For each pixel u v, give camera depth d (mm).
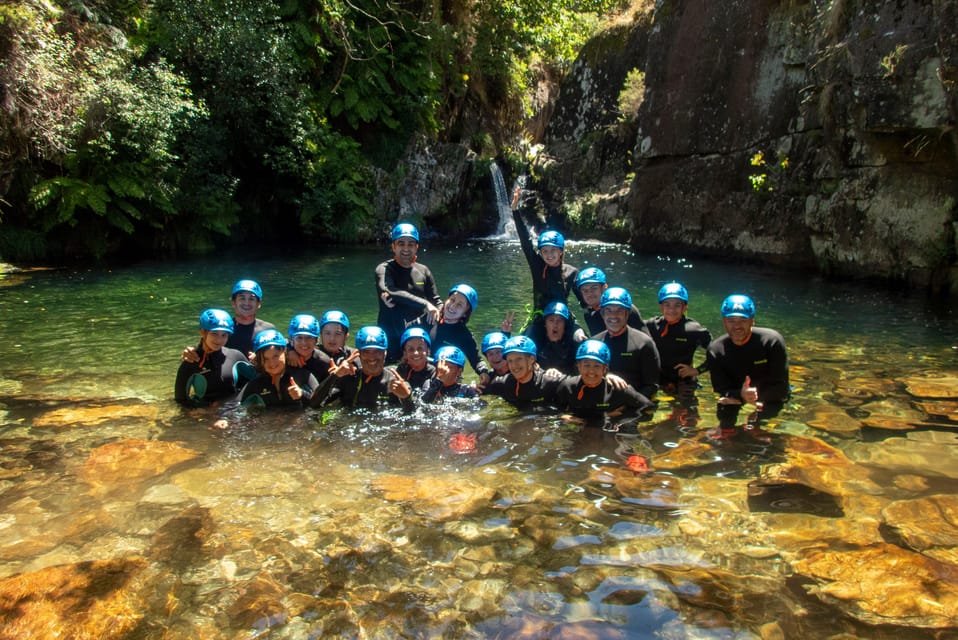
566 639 2633
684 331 6312
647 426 5008
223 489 3979
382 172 20125
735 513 3609
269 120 17312
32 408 5410
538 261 7238
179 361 6812
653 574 3057
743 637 2625
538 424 5059
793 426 4949
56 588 2973
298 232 19422
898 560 3105
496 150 23625
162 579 3061
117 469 4234
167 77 14359
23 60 12461
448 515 3648
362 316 8891
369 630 2723
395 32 20906
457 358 5605
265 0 17609
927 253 10461
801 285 11281
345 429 4992
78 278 11656
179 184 15484
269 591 2977
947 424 4945
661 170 16469
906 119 9781
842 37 11031
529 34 23125
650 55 16891
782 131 13391
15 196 13156
